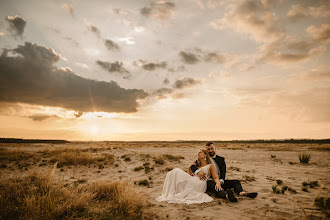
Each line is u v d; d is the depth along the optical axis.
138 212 3.65
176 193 4.81
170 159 13.19
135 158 13.78
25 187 4.75
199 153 5.29
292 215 3.51
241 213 3.67
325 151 23.36
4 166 10.43
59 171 9.34
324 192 5.25
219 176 5.21
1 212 3.12
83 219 3.24
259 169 9.76
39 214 3.16
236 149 30.66
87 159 11.75
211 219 3.38
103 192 4.66
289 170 9.38
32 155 14.36
